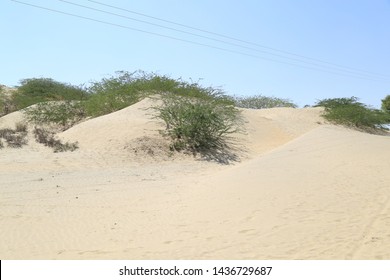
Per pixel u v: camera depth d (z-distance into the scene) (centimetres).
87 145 2147
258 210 940
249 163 1561
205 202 1059
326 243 713
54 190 1283
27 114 3209
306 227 804
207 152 2209
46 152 2017
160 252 715
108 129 2331
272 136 2962
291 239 743
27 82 4475
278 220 859
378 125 4153
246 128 2864
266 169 1380
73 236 830
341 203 957
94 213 1009
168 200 1132
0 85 4800
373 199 978
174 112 2278
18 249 755
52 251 741
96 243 783
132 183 1438
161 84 3117
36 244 783
